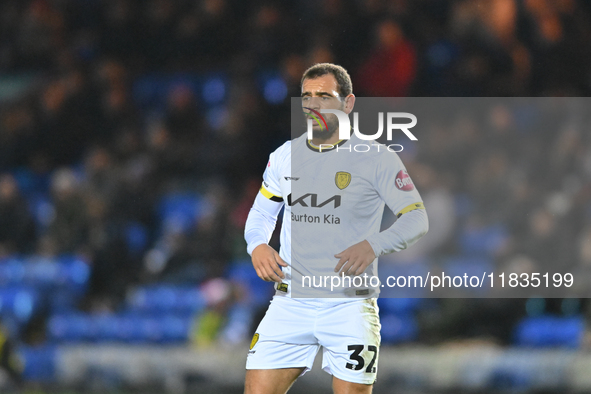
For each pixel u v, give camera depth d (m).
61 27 42.06
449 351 22.27
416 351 22.41
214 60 39.41
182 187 33.50
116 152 34.34
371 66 34.16
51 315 28.48
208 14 39.12
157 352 24.20
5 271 30.84
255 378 12.12
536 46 34.31
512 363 21.66
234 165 33.41
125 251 29.98
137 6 40.22
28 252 32.56
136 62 39.91
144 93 39.06
